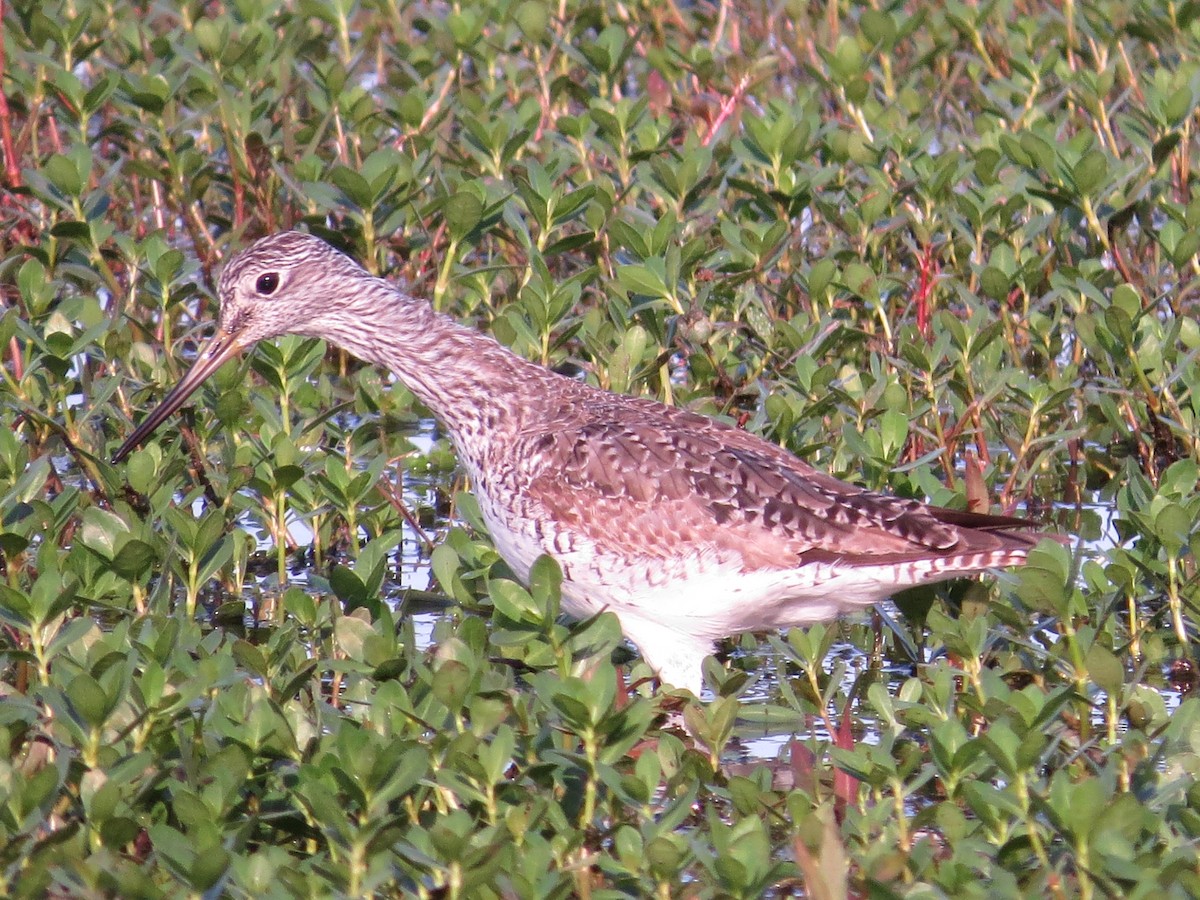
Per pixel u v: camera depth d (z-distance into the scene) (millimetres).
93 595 10797
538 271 13188
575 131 16188
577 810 8719
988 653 10844
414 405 15102
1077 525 13203
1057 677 10492
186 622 10086
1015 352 14547
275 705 8508
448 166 16688
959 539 10297
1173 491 11156
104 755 8297
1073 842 7520
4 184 16328
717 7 21844
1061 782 7570
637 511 10508
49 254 14562
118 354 14031
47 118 17656
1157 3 18828
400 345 11445
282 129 16719
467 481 13805
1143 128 15633
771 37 21188
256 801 8625
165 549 11336
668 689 10172
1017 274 14242
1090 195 14297
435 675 8555
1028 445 12875
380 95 19156
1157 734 9102
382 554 11078
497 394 11164
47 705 8984
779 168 15289
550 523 10703
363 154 16797
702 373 13602
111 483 12227
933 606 10555
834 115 19547
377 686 9766
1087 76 16406
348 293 11609
